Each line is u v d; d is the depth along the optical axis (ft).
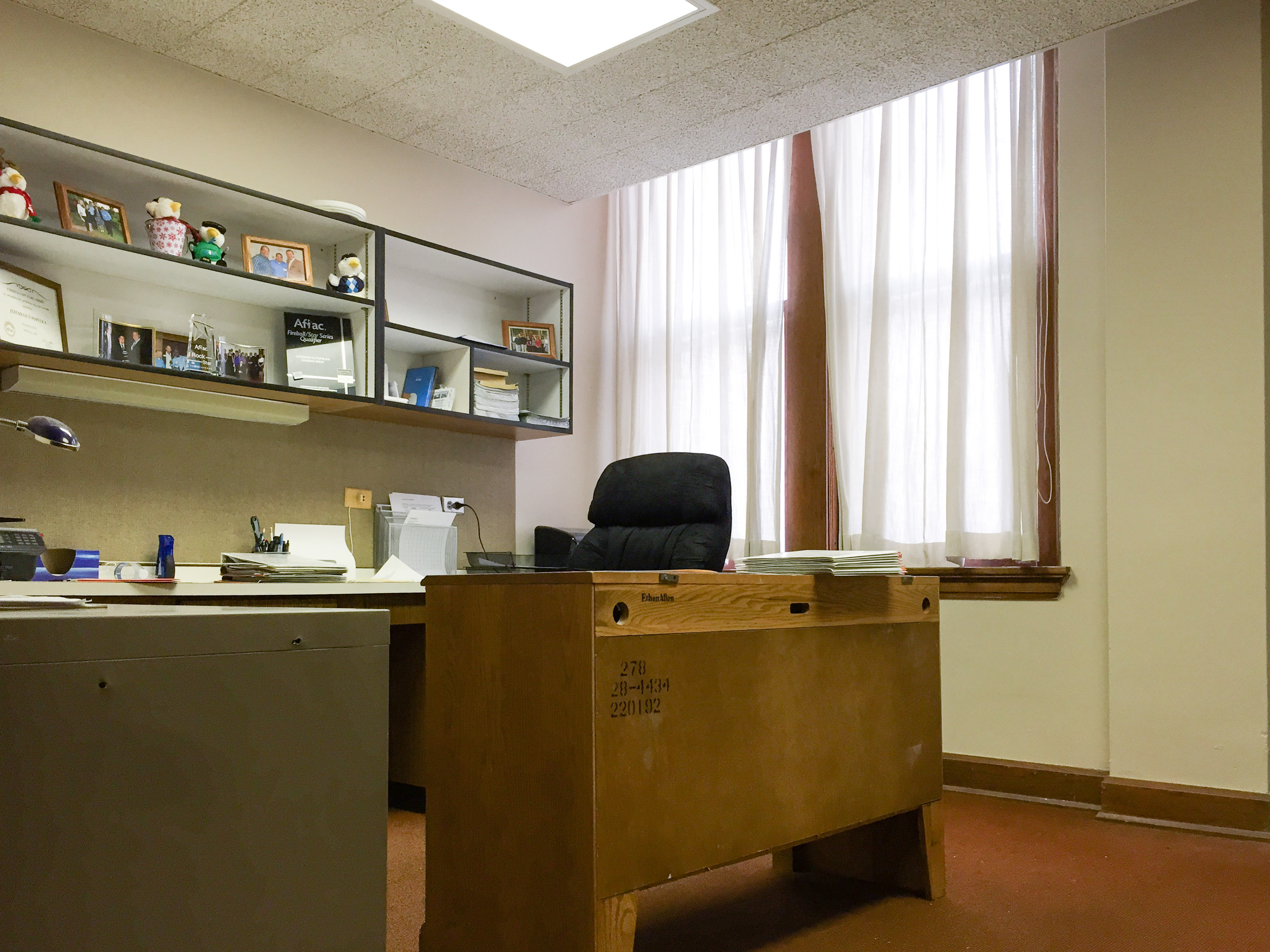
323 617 3.57
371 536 13.35
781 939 7.18
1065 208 12.23
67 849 2.92
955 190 12.71
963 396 12.41
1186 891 8.33
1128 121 11.46
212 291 11.54
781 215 14.66
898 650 8.13
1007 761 12.21
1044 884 8.54
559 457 16.10
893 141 13.47
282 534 12.23
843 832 8.35
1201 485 10.75
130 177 10.66
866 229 13.73
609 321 17.04
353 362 12.38
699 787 6.22
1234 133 10.81
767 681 6.82
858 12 10.59
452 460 14.48
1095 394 11.89
